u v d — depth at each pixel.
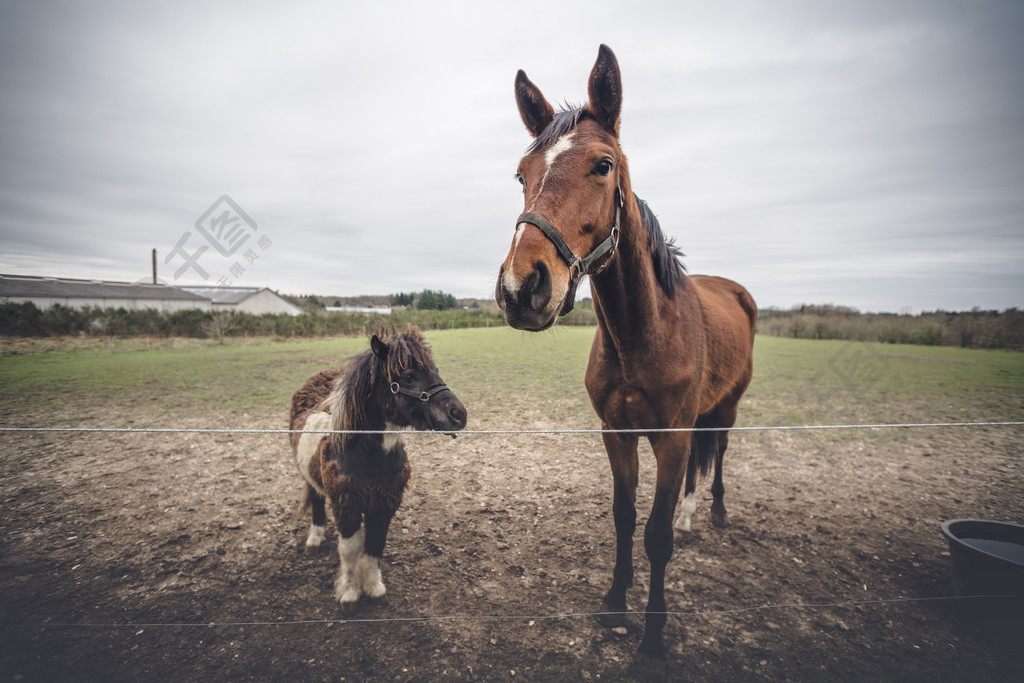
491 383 9.88
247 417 6.85
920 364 14.28
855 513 4.05
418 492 4.36
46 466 4.99
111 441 5.89
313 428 3.00
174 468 4.95
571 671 2.24
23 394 8.29
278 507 4.01
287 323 22.41
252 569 3.08
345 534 2.63
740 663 2.31
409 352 2.68
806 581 3.02
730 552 3.38
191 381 9.75
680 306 2.55
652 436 2.46
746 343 3.67
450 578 3.00
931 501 4.33
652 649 2.30
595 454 5.55
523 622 2.59
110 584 2.89
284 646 2.37
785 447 6.05
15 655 2.27
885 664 2.30
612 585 2.72
